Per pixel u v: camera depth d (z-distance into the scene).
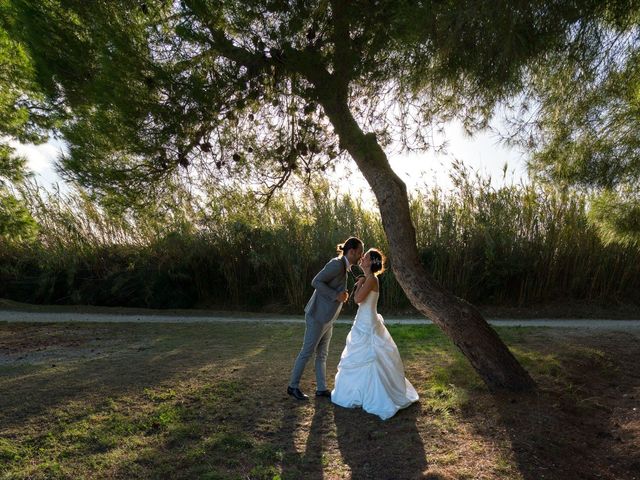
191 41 5.44
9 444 4.73
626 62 5.70
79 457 4.54
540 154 7.94
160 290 16.31
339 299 5.91
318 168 7.73
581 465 4.63
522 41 4.79
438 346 8.75
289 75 6.19
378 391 5.54
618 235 8.74
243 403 5.83
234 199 7.65
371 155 6.17
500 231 15.46
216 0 5.43
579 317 14.10
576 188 7.86
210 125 6.18
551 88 6.40
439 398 5.97
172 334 10.73
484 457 4.55
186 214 7.95
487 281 15.34
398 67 6.17
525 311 14.62
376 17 5.63
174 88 5.47
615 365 7.84
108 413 5.52
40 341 10.10
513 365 6.13
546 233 15.36
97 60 5.71
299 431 5.11
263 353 8.44
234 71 5.69
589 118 6.86
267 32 5.62
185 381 6.64
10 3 6.15
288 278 16.06
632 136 7.17
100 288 16.59
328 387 6.43
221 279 16.77
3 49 9.67
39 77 6.02
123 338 10.30
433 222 15.91
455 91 6.39
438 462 4.46
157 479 4.16
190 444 4.78
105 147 5.85
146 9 5.43
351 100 7.25
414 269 6.16
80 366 7.54
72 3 5.71
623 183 7.59
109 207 6.34
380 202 6.21
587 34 5.00
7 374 7.12
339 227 15.98
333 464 4.44
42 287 16.70
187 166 6.16
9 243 17.48
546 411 5.55
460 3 4.76
